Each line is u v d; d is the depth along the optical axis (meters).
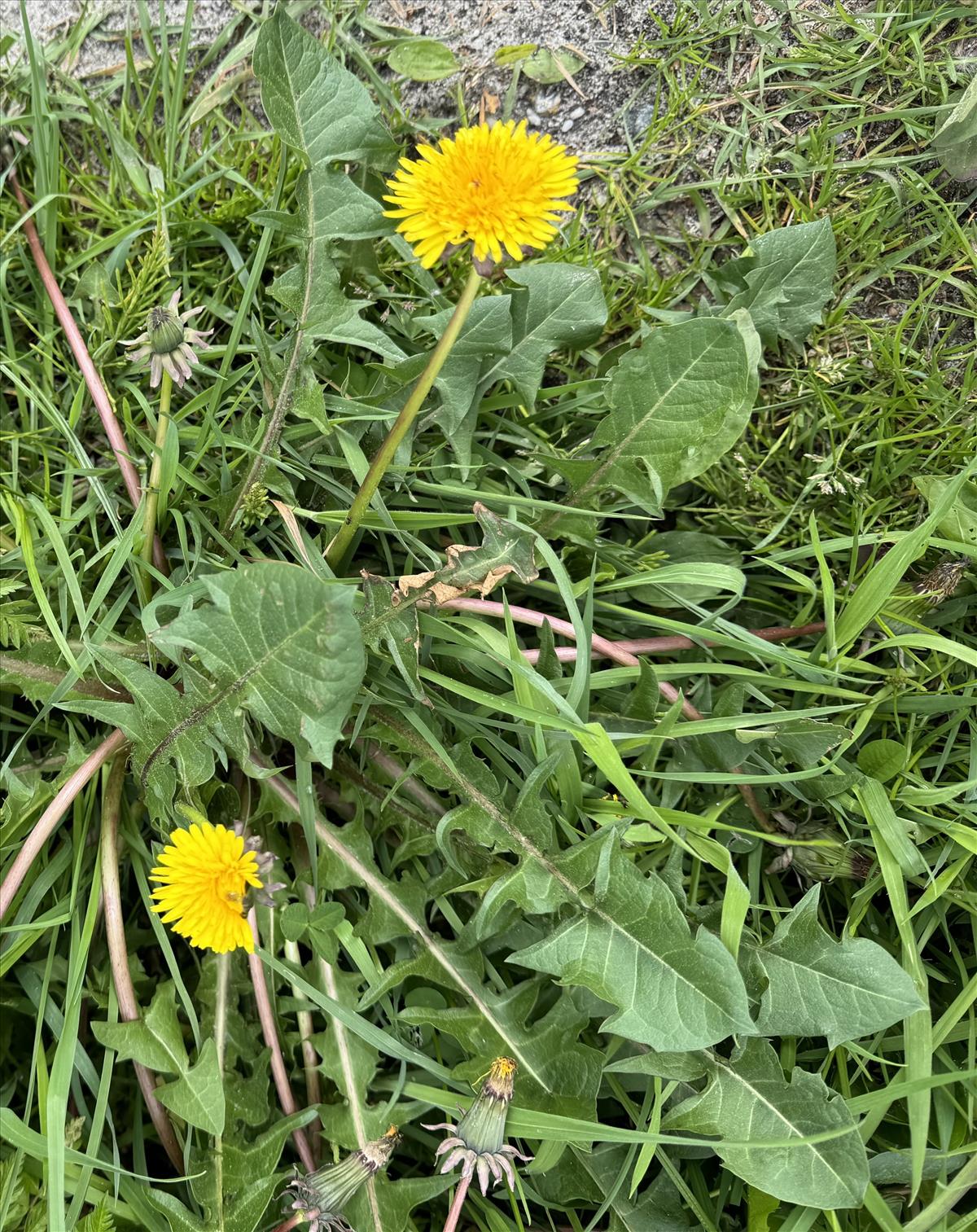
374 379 0.33
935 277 0.34
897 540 0.33
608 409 0.32
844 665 0.31
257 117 0.36
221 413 0.34
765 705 0.34
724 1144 0.27
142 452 0.34
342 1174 0.27
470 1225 0.32
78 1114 0.31
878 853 0.30
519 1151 0.31
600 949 0.28
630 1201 0.30
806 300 0.33
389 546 0.34
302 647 0.24
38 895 0.30
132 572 0.31
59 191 0.34
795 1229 0.28
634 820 0.30
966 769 0.33
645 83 0.35
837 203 0.35
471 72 0.35
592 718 0.31
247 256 0.35
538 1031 0.30
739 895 0.28
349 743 0.32
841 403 0.35
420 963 0.30
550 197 0.24
